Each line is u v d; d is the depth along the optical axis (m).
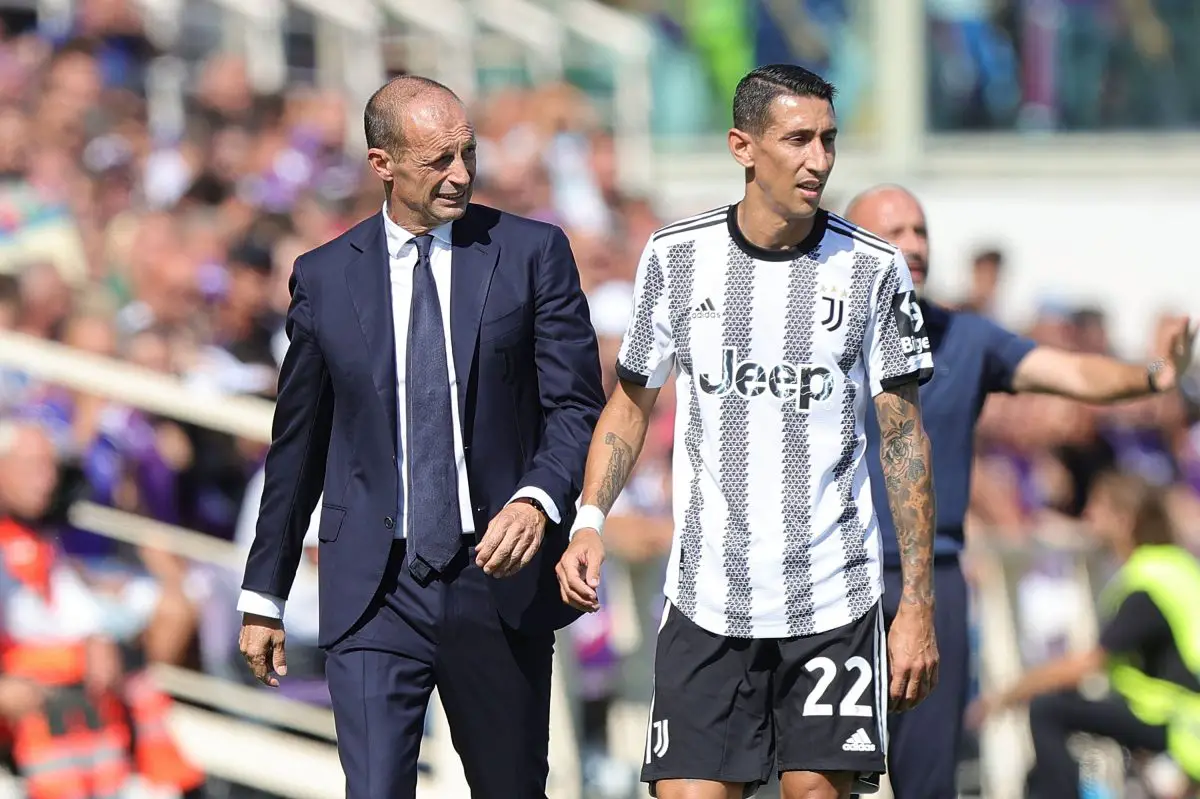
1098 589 29.91
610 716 25.61
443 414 14.46
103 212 32.25
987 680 28.22
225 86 36.31
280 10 41.62
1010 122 49.16
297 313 14.76
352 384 14.54
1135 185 48.91
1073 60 49.06
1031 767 27.53
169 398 22.09
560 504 13.98
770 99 13.67
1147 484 27.25
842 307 13.95
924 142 48.81
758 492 14.08
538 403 14.91
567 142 40.00
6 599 21.02
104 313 28.53
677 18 46.91
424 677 14.72
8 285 26.69
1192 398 40.31
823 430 14.02
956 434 18.30
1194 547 38.22
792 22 47.69
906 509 14.16
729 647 14.30
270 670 15.12
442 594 14.48
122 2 37.09
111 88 35.72
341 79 42.50
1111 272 48.84
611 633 25.59
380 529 14.49
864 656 14.14
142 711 21.67
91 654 21.27
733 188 46.56
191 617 23.11
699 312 14.16
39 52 35.31
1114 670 27.05
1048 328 41.84
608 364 31.45
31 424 21.75
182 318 27.16
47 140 33.34
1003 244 48.81
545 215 37.47
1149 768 28.34
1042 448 36.97
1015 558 28.61
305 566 23.42
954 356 18.34
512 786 15.08
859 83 48.62
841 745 14.09
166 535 23.03
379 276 14.61
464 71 43.56
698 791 14.38
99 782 21.00
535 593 14.74
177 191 33.81
